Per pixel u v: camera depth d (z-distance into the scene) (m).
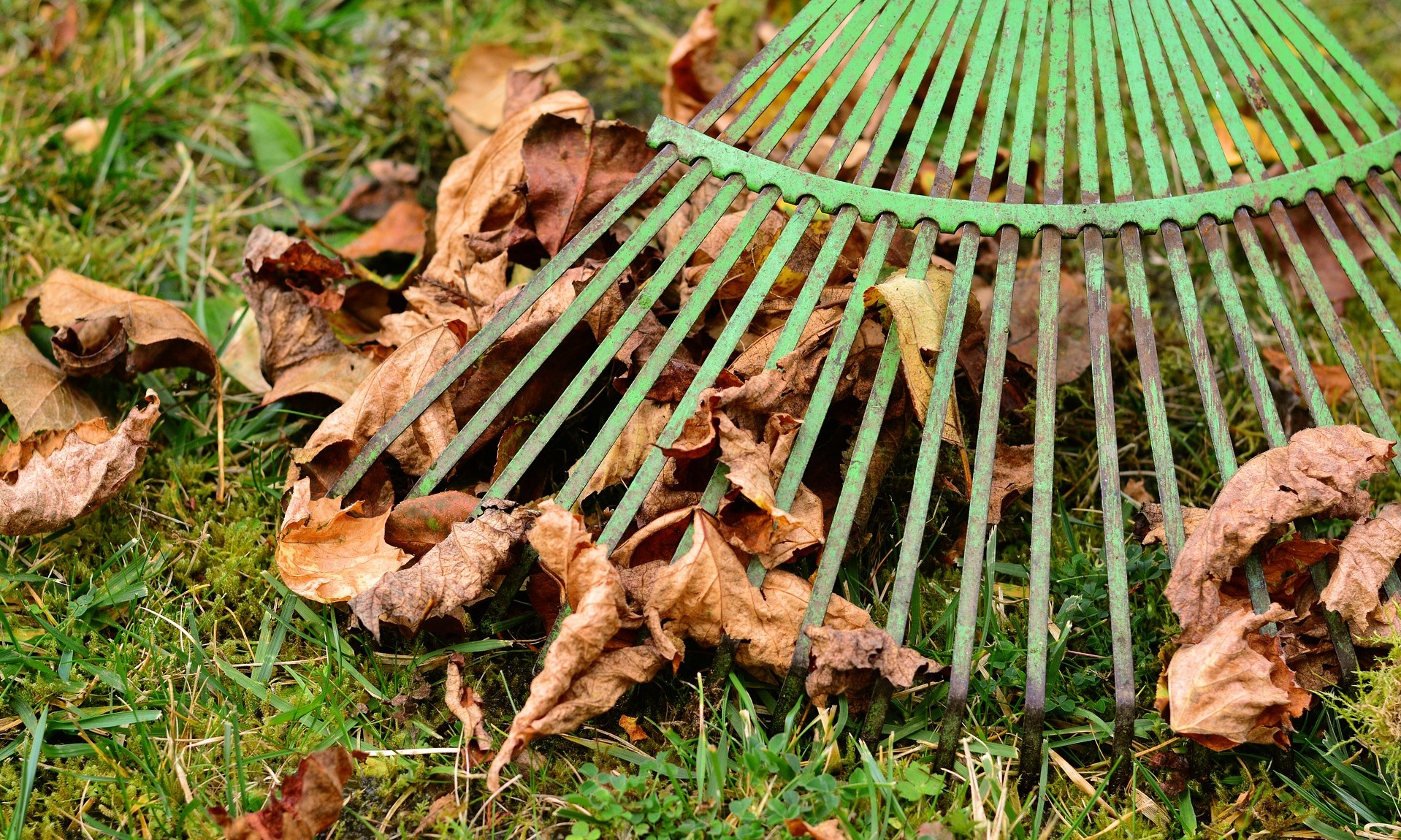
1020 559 1.32
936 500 1.32
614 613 1.22
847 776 1.24
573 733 1.24
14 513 1.27
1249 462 1.26
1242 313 1.29
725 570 1.24
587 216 1.33
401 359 1.30
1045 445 1.26
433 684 1.26
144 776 1.23
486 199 1.36
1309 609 1.26
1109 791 1.24
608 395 1.31
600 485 1.28
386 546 1.26
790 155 1.30
